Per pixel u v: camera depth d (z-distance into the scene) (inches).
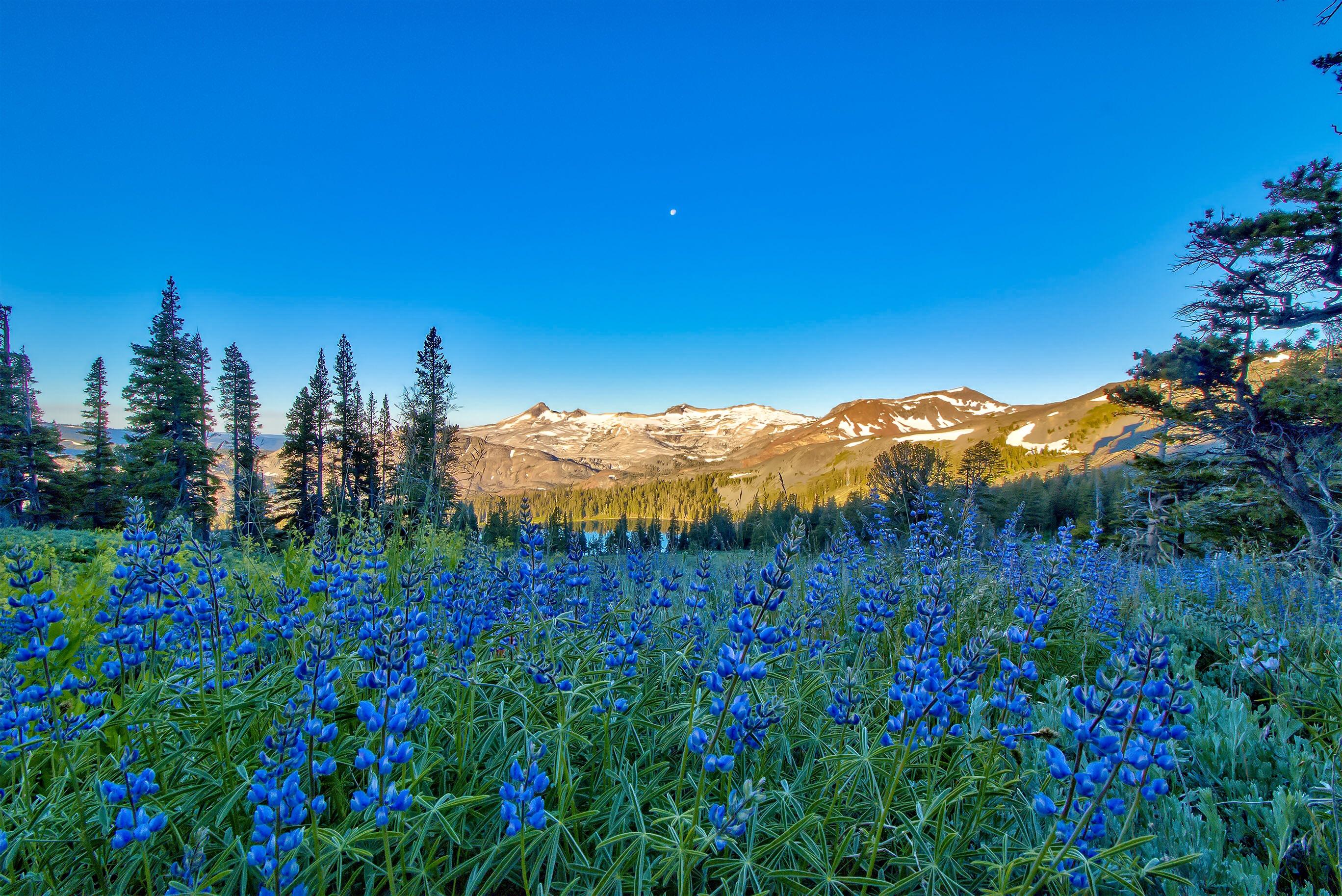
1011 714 126.6
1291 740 145.8
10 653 121.2
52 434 1454.2
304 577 242.8
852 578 261.7
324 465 1576.0
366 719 78.0
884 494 351.3
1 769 112.1
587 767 117.8
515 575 149.9
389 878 77.9
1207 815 109.0
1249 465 735.1
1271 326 776.3
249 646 120.1
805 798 113.7
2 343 1392.7
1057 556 123.5
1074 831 85.6
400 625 95.8
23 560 112.4
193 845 75.0
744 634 92.4
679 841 86.9
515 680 130.2
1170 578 320.8
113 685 146.1
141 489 1206.3
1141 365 811.4
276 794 73.5
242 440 1577.3
